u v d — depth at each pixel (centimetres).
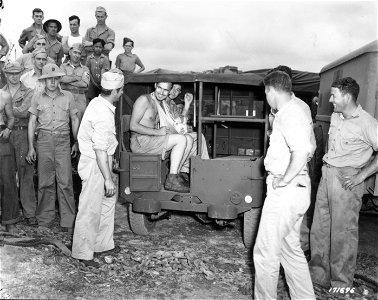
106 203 416
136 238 495
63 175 493
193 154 511
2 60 705
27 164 505
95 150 369
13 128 494
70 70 660
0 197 462
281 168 293
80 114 664
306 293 314
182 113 533
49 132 484
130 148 485
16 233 457
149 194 464
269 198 298
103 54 806
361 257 455
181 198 452
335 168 351
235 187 439
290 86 297
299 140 278
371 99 461
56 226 517
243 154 620
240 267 411
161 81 457
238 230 544
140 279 371
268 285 301
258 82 444
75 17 809
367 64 465
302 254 313
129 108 550
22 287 340
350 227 349
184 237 507
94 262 394
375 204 495
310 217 551
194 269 399
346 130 345
